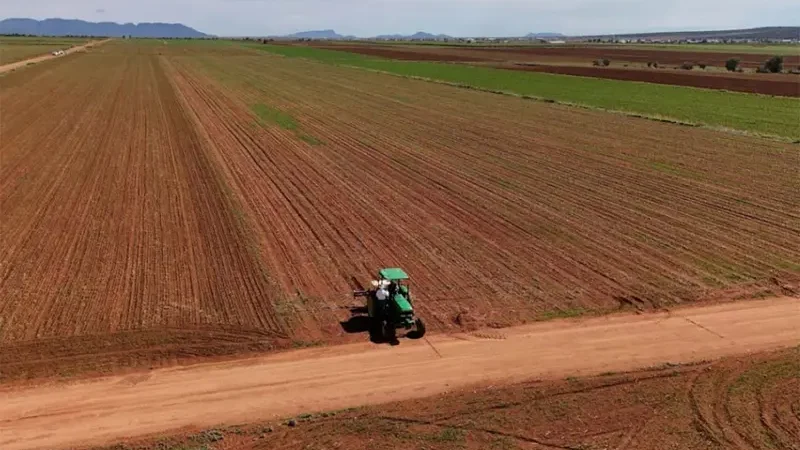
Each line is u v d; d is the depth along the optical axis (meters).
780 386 13.87
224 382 14.30
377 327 16.97
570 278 20.22
